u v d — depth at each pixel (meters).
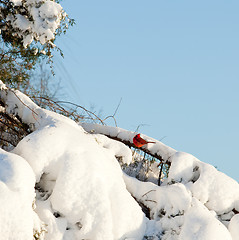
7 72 14.88
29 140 11.92
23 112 14.45
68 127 12.81
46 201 11.38
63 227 11.09
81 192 11.36
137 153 16.86
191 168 14.38
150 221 12.70
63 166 11.59
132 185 13.95
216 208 13.54
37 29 14.41
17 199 9.77
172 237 12.27
